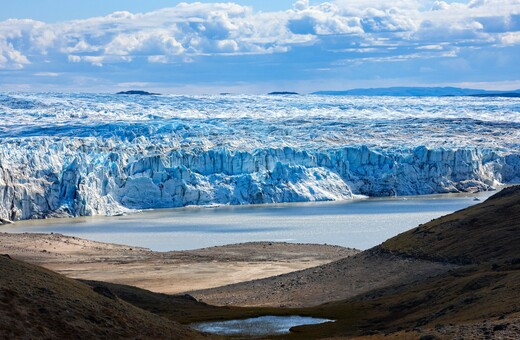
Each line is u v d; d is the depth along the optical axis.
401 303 160.50
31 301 100.94
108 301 115.75
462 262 195.38
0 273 106.81
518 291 125.69
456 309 130.00
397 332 119.56
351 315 161.75
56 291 108.00
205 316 166.38
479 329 99.88
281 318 163.88
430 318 131.38
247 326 154.25
